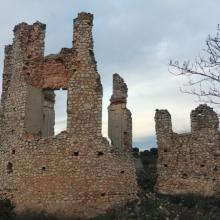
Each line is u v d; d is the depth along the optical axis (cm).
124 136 3272
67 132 2791
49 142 2802
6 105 3042
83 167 2734
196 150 3328
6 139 2977
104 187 2731
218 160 3316
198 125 3378
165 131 3400
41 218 2623
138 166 4206
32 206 2744
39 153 2808
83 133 2786
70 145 2769
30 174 2797
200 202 2991
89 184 2714
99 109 2828
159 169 3350
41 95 2995
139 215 2602
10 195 2836
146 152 5250
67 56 2938
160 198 2978
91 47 2916
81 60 2883
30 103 2942
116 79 3397
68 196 2705
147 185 3441
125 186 2805
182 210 2772
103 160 2764
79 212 2678
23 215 2669
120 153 2841
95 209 2686
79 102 2830
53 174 2752
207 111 3391
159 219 2577
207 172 3288
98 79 2869
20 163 2847
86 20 2934
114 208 2712
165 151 3369
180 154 3341
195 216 2712
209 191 3244
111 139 3325
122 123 3300
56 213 2686
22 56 2997
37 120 2972
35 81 2980
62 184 2725
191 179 3284
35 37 3027
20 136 2886
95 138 2784
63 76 2931
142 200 2811
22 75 2969
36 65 2995
